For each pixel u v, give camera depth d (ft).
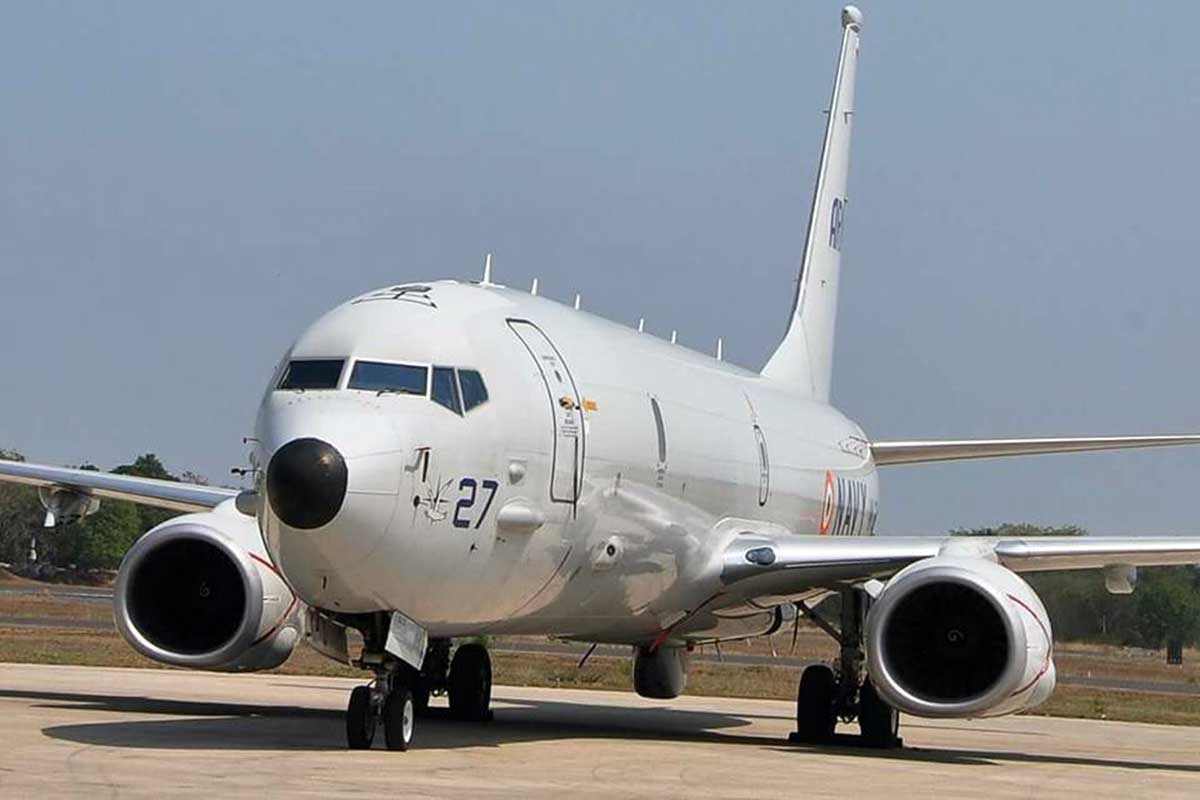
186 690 235.40
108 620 524.52
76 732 159.02
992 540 180.65
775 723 236.02
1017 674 160.66
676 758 158.51
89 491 209.15
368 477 139.44
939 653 172.55
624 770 144.36
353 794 118.42
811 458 237.25
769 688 341.21
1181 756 210.18
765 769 152.15
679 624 198.90
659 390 189.47
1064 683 455.22
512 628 171.73
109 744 147.84
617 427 174.70
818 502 238.27
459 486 148.66
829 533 245.86
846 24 293.43
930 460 268.00
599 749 164.14
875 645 164.45
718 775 144.36
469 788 125.08
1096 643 548.72
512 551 157.07
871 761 168.35
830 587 196.03
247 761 136.46
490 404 153.99
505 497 154.81
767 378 251.39
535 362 164.45
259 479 144.05
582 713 236.84
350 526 138.92
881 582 193.47
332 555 140.05
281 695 234.79
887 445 269.64
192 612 179.01
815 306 279.28
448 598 152.15
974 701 161.79
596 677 351.25
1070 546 177.58
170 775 125.70
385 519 140.97
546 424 161.07
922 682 169.48
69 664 303.27
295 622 175.94
